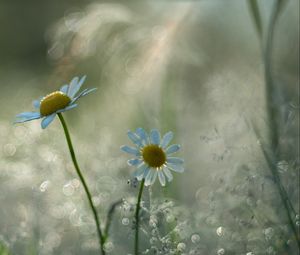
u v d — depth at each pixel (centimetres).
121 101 79
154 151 49
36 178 65
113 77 79
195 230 58
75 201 64
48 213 63
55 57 77
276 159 58
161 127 70
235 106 67
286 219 56
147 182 49
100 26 73
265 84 64
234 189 57
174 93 72
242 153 60
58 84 81
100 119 82
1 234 59
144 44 73
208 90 73
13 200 64
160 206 53
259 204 57
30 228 61
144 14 79
